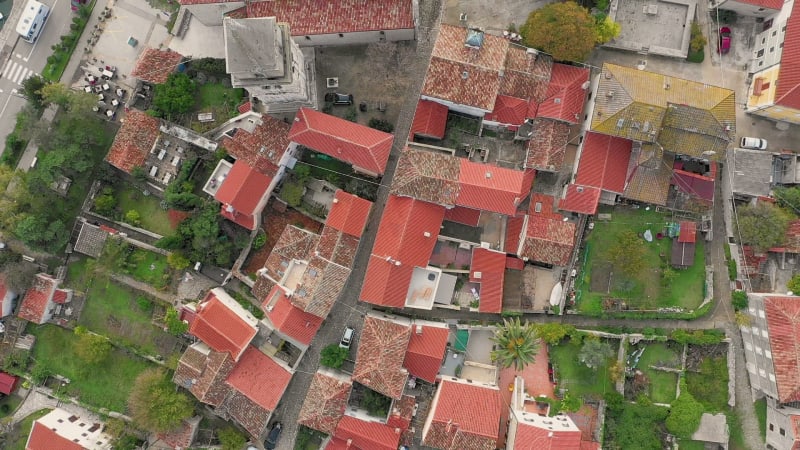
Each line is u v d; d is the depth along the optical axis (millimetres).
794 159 57594
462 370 62125
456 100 56000
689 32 58344
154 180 61375
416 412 61031
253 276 62406
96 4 62969
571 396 60656
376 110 60938
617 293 60469
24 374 64312
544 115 57188
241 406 60156
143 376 60344
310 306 56875
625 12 59031
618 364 59312
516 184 55719
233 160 60625
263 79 49750
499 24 59969
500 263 59750
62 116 63062
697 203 58375
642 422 59625
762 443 59562
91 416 64625
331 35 57719
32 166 63531
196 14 58844
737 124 59875
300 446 62719
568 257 58094
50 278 62906
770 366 54938
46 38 63656
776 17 55938
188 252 60125
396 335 56844
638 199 57656
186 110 60312
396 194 56844
